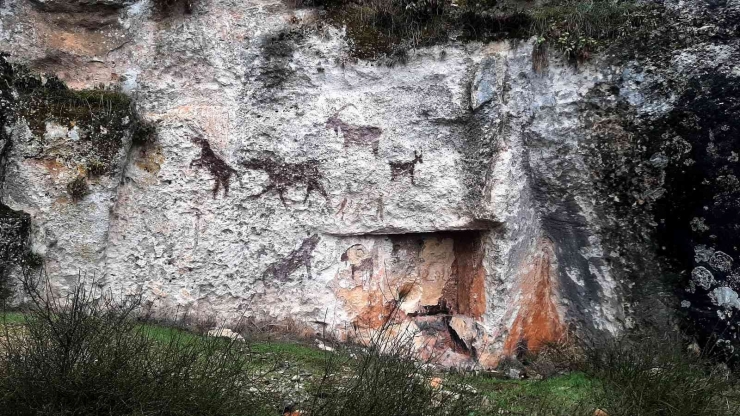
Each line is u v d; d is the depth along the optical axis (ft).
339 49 15.21
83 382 9.49
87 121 13.91
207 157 14.87
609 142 14.65
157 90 14.85
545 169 15.31
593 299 15.65
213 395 10.06
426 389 11.28
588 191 15.10
